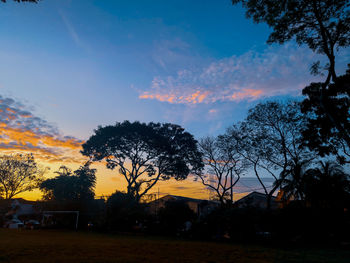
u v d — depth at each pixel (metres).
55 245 16.45
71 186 49.38
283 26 16.36
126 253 13.44
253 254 15.26
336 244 24.05
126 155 41.44
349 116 24.62
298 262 12.29
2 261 9.96
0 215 53.28
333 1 15.18
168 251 15.25
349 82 22.47
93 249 14.80
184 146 42.91
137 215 38.66
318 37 16.69
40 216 55.41
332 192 27.66
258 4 15.70
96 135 40.78
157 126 43.59
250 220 28.19
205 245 20.72
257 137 33.56
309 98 27.33
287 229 26.83
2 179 54.34
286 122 31.97
